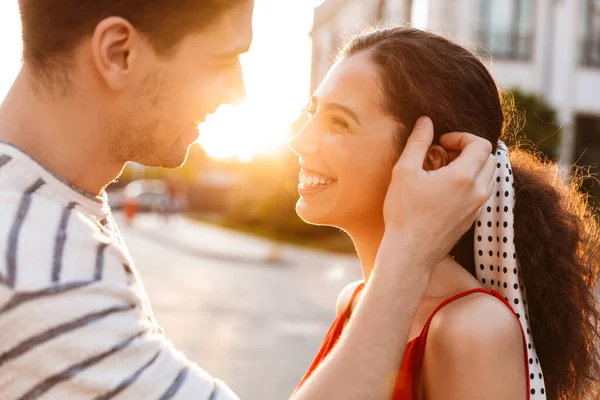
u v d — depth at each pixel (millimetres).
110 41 1115
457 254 1632
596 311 1668
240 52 1198
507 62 17953
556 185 1766
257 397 5223
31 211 1041
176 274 13445
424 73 1469
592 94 18625
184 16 1128
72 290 1012
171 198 37000
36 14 1112
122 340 1036
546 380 1596
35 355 985
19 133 1142
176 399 1071
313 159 1524
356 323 1214
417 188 1293
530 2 17844
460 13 17000
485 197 1317
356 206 1503
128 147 1182
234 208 32906
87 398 1003
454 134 1415
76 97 1138
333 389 1154
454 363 1281
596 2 18344
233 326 7980
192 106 1188
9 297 982
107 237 1122
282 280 13227
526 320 1511
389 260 1256
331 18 23531
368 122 1479
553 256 1581
